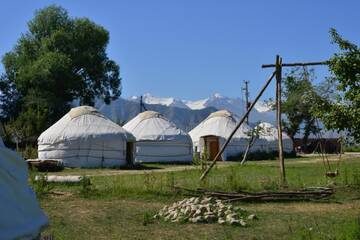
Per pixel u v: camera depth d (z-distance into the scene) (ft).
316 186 56.13
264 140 161.17
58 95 198.18
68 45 204.74
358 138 42.14
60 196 51.83
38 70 190.90
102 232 35.35
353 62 41.57
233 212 40.22
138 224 38.17
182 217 39.14
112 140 114.21
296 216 41.01
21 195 19.65
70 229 36.06
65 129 114.21
